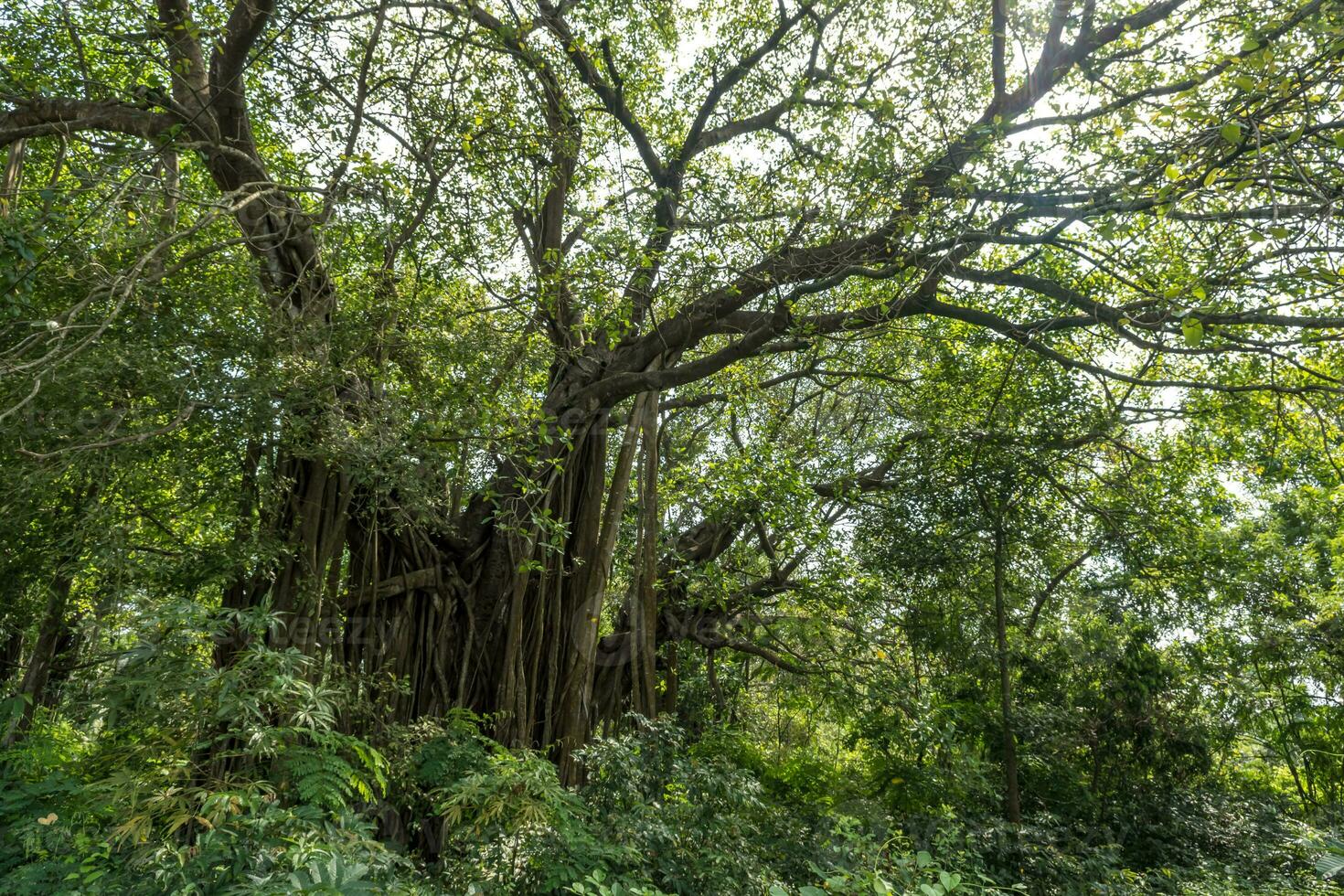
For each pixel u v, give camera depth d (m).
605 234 8.84
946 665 12.62
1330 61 6.02
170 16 7.46
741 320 9.45
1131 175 6.85
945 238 8.05
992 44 9.41
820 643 12.28
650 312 9.44
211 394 6.66
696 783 6.78
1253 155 5.72
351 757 7.40
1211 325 7.01
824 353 11.43
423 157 8.52
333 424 7.27
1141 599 12.26
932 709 10.75
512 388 8.86
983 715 11.58
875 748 11.91
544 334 9.46
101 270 5.87
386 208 7.99
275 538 7.71
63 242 5.89
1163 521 11.54
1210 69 7.62
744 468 11.73
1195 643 12.78
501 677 9.02
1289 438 10.29
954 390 11.78
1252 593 12.68
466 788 5.91
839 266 8.48
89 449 5.98
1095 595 12.88
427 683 8.74
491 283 9.02
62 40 8.24
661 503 12.67
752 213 8.94
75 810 5.02
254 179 7.88
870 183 8.19
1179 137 6.54
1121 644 12.35
